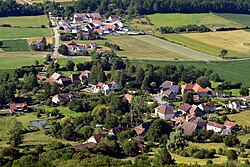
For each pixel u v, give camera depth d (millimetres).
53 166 193625
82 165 193625
